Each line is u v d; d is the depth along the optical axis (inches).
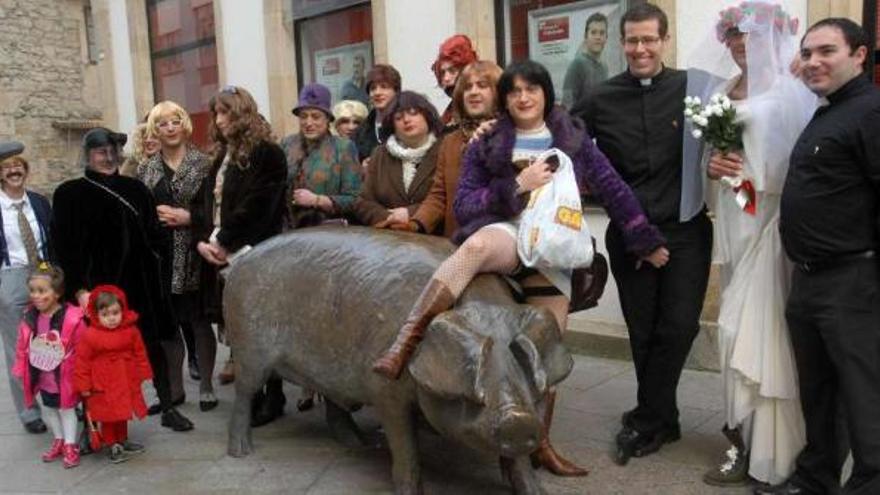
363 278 130.4
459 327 107.5
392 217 151.3
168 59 409.1
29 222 187.5
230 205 170.6
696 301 145.1
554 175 121.3
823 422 124.6
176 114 191.9
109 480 152.3
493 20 253.9
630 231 135.9
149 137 197.5
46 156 567.2
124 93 436.8
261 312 147.3
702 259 145.5
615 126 146.3
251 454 160.7
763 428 130.2
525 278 128.2
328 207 178.7
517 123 128.7
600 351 218.7
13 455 169.8
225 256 169.6
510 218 123.0
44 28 563.2
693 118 128.2
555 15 238.8
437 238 136.1
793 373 126.8
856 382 115.7
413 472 128.5
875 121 109.3
